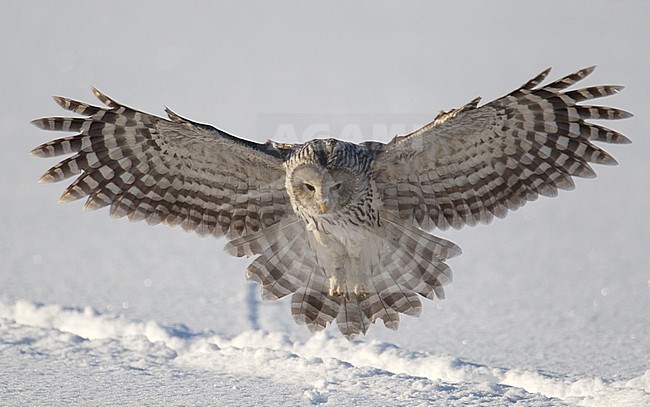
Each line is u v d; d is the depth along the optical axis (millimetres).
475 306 13961
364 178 10242
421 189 10453
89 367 10641
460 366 10859
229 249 10562
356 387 9969
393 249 10531
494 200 10414
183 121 9844
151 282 15242
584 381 10172
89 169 10469
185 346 11812
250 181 10539
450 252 10406
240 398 9617
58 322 12820
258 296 14469
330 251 10523
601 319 13086
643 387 9836
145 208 10695
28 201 21562
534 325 12891
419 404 9430
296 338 12266
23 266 16031
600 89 9703
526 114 9812
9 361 10750
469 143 10078
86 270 15922
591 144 10062
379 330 12711
